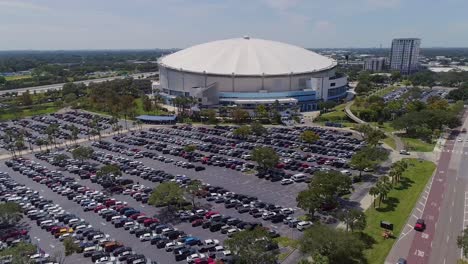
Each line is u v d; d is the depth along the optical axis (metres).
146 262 76.31
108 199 107.62
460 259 73.38
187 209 101.12
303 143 167.62
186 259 77.19
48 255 78.62
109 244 81.25
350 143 164.75
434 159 139.12
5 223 94.62
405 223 89.00
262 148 130.25
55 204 107.38
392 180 115.50
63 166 142.75
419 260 73.50
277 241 82.94
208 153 157.00
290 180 120.06
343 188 97.81
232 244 69.44
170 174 128.88
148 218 95.12
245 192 112.94
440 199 102.50
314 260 66.06
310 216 94.50
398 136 175.25
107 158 149.50
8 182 124.75
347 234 72.25
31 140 184.12
